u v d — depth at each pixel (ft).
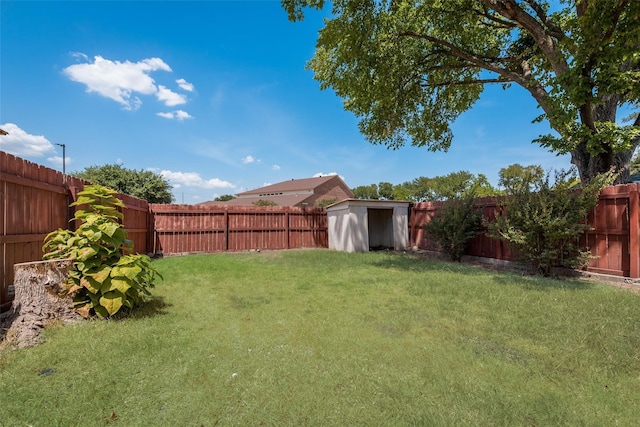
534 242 20.61
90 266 11.40
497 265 26.35
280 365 8.00
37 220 13.61
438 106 37.76
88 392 6.53
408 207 41.11
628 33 17.15
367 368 7.89
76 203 13.19
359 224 38.24
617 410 6.15
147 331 10.11
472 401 6.43
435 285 17.58
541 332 10.23
